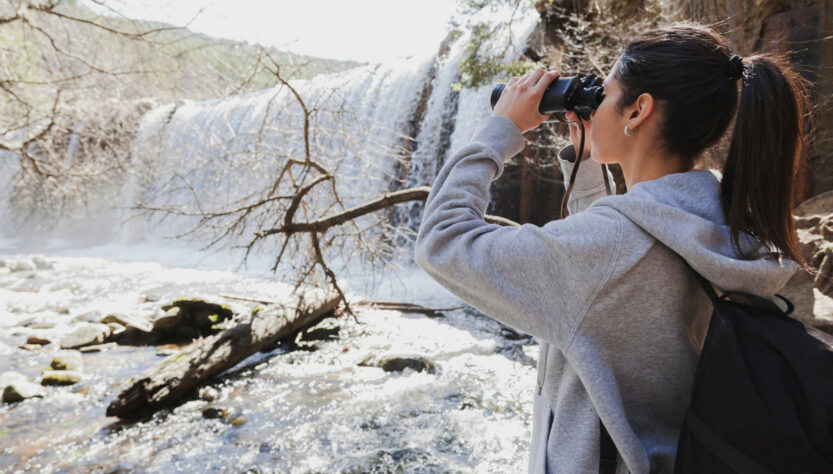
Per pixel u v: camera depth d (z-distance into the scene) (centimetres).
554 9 884
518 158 1012
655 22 706
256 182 592
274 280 1002
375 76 1302
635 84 82
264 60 503
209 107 1334
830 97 532
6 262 1168
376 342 627
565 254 72
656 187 78
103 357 592
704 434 65
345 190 570
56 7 640
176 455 384
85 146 772
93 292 944
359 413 448
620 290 71
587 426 78
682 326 73
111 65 719
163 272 1132
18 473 360
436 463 371
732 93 79
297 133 556
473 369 545
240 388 499
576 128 105
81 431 417
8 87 646
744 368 63
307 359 573
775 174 72
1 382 497
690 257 69
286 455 383
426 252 83
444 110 1150
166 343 644
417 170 1182
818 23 613
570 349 73
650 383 75
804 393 60
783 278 70
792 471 59
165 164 741
